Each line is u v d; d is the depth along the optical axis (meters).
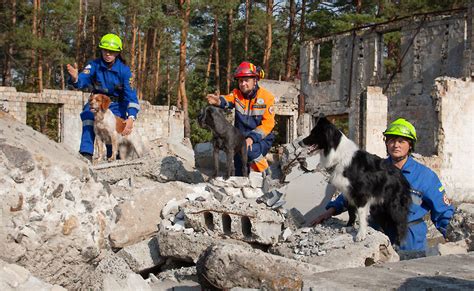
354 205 6.11
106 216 4.61
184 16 36.34
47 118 45.59
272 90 36.62
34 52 41.88
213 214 6.19
